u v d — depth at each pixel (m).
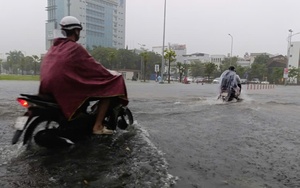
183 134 4.67
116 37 121.69
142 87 22.67
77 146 3.76
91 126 4.11
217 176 2.88
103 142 3.98
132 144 3.92
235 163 3.29
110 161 3.20
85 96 3.70
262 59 99.94
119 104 4.22
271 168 3.17
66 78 3.56
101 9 111.69
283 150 3.89
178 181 2.70
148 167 3.03
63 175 2.78
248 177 2.88
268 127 5.50
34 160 3.20
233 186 2.65
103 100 4.00
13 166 3.01
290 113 7.63
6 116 5.88
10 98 9.49
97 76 3.84
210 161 3.33
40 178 2.71
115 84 3.96
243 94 16.66
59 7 98.75
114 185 2.56
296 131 5.16
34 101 3.45
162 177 2.78
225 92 10.54
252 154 3.67
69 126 3.89
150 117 6.27
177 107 8.27
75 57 3.66
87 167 3.00
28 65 93.75
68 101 3.58
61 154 3.42
